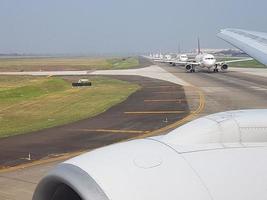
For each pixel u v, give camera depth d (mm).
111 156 3246
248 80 60188
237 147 3533
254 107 32156
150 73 83000
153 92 46031
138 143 3504
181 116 28656
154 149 3348
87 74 83250
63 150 19406
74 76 77625
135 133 23172
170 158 3215
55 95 45844
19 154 18766
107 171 3045
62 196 3451
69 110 33688
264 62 14664
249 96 39469
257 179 3143
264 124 3799
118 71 93375
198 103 35375
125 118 28500
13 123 28109
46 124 27156
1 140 22109
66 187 3404
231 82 56844
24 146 20453
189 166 3150
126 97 41781
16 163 17203
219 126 3730
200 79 63844
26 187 14016
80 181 3002
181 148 3404
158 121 26891
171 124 25703
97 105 36125
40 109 34906
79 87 55719
